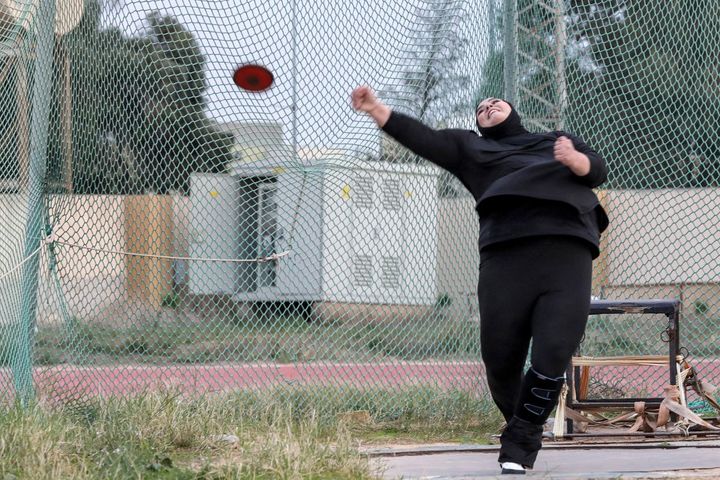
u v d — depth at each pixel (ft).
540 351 35.81
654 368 70.33
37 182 56.90
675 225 83.05
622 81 72.95
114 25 57.88
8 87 60.39
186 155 62.44
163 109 60.03
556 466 39.11
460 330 66.80
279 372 66.44
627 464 39.37
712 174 75.61
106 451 37.14
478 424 55.11
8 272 56.44
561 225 36.14
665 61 73.10
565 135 38.32
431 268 77.20
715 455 41.78
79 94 58.44
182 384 56.49
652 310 48.78
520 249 36.50
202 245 82.17
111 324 73.26
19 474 34.60
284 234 83.82
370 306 84.79
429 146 37.76
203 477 34.68
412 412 56.29
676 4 72.84
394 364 69.21
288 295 86.38
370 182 75.41
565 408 48.78
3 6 58.59
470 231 65.21
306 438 39.63
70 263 61.93
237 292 86.02
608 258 79.66
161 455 38.32
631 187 77.15
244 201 77.92
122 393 53.42
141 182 64.18
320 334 82.33
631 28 72.23
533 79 65.62
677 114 74.02
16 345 56.13
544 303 36.24
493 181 37.68
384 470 37.17
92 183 60.49
